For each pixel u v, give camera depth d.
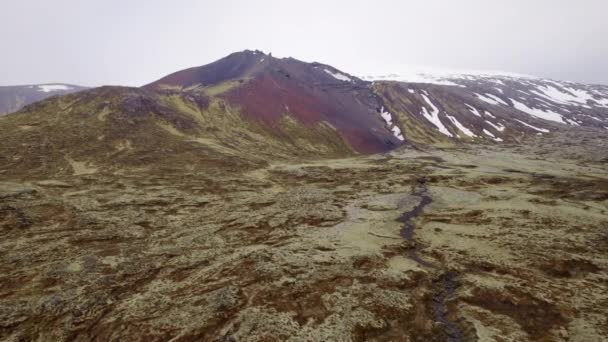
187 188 49.31
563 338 15.94
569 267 23.06
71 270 23.64
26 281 22.16
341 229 32.47
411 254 26.89
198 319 17.72
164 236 31.30
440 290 21.12
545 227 30.38
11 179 47.50
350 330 16.86
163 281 22.39
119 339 16.61
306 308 18.83
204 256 26.33
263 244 28.94
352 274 22.62
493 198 41.72
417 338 16.55
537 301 19.06
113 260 25.50
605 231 28.77
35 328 17.50
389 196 45.78
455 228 32.09
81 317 18.47
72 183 47.62
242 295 20.09
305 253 26.14
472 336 16.42
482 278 21.94
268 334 16.41
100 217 35.03
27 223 32.28
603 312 17.72
